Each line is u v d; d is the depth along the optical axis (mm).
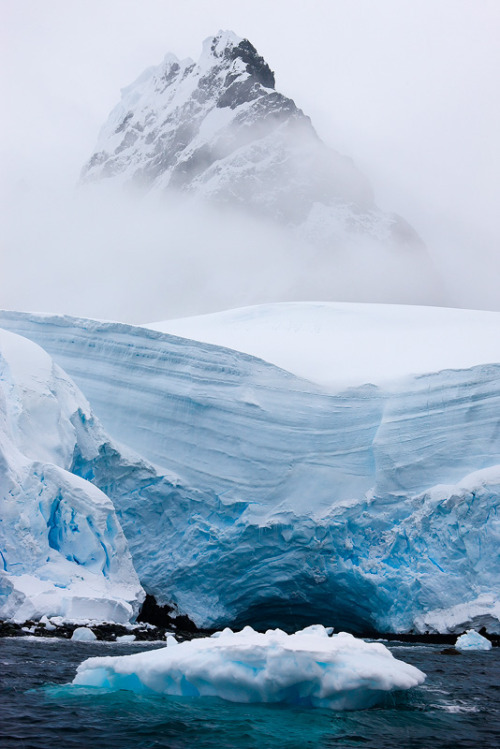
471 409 25516
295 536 23922
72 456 23094
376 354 30812
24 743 8133
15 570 18438
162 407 26250
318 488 24781
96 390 27000
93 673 11250
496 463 24781
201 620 23344
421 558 23141
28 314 28984
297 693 10461
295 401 26188
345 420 25922
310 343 32156
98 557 19766
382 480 24625
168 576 23625
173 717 9562
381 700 10898
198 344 26922
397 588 22812
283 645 10406
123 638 16562
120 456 24672
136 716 9523
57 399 23828
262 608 24484
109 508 20188
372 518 24188
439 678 13828
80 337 27953
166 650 11133
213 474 25172
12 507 19094
